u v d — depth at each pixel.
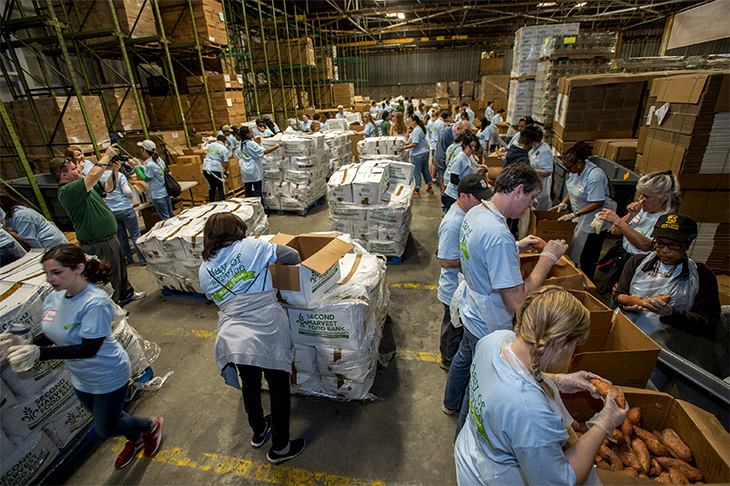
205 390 2.87
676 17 12.64
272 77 14.35
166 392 2.86
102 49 7.40
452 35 22.70
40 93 7.34
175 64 9.45
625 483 1.24
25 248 3.84
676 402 1.54
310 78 14.11
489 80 15.84
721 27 10.65
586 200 3.41
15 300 2.13
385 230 4.52
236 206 4.33
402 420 2.50
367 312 2.51
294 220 6.62
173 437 2.47
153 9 7.64
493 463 1.13
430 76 24.47
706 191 3.01
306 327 2.40
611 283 2.82
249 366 2.00
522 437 0.97
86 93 7.20
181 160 7.03
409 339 3.34
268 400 2.72
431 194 7.89
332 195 4.52
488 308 1.86
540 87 6.18
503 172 1.72
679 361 1.62
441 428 2.42
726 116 2.75
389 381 2.85
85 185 3.35
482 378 1.14
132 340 2.78
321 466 2.21
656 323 2.04
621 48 20.83
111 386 1.99
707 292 1.88
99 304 1.86
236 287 1.91
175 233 3.81
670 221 1.87
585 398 1.65
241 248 1.89
